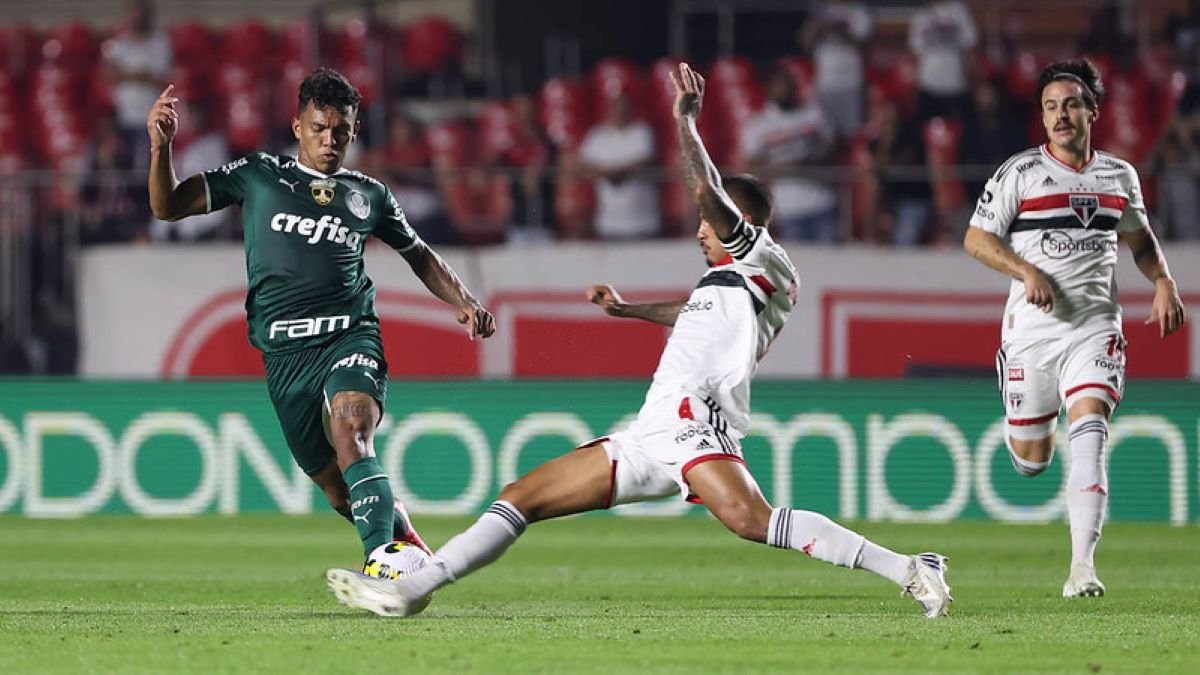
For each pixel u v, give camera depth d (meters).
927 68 66.25
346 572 21.97
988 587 30.64
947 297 54.78
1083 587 27.50
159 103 24.39
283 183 25.12
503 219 59.22
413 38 73.38
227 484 50.69
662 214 59.88
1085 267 28.47
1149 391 49.31
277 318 25.14
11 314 57.19
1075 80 28.34
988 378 54.75
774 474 49.66
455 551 21.77
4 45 74.12
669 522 50.16
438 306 55.16
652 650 19.45
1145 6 71.06
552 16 75.38
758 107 67.81
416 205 58.75
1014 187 28.55
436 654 18.97
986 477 49.38
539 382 50.22
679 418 21.30
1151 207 56.81
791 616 24.11
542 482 21.78
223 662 18.31
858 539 21.27
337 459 25.39
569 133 67.81
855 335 54.94
